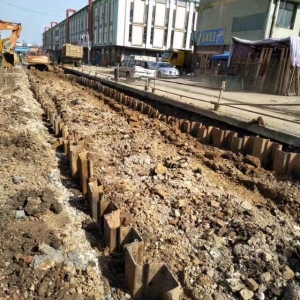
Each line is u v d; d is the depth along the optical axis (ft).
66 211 15.66
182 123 30.45
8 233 13.07
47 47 357.82
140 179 19.75
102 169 21.03
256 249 13.30
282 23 75.97
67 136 25.09
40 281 10.85
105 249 13.08
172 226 14.96
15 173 19.02
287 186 18.93
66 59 114.62
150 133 29.76
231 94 48.57
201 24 98.63
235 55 63.82
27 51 216.74
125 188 18.12
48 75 87.71
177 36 165.99
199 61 101.40
